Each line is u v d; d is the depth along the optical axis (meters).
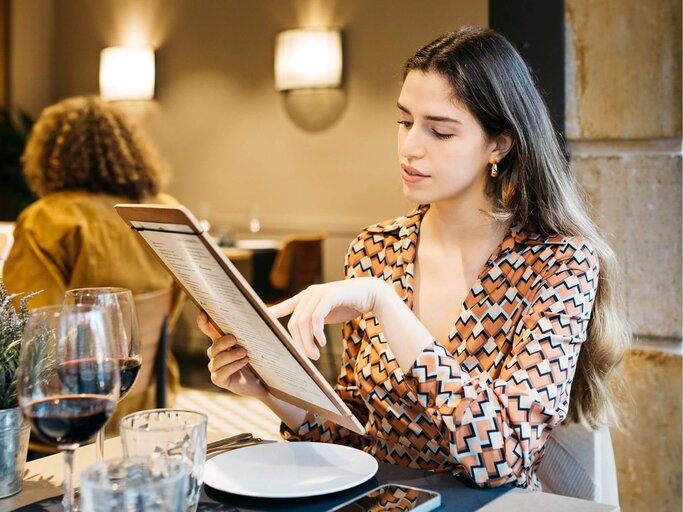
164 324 2.61
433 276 1.55
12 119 6.85
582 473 1.48
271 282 5.29
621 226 1.74
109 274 2.56
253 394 1.41
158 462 0.80
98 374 0.91
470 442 1.18
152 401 2.65
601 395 1.52
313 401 1.20
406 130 1.44
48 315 0.91
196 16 6.38
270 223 6.14
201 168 6.46
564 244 1.44
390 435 1.48
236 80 6.22
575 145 1.76
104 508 0.77
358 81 5.65
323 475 1.13
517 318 1.43
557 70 1.74
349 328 1.60
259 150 6.17
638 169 1.71
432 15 5.30
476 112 1.39
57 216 2.53
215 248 0.98
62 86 7.08
